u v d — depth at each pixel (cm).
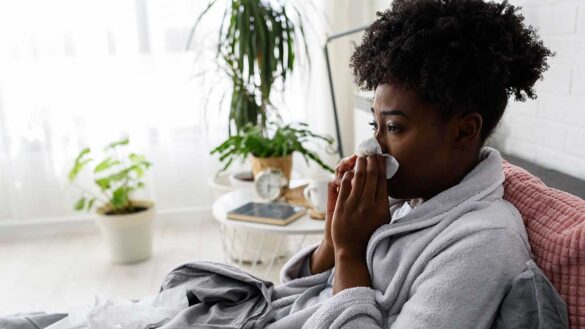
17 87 275
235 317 92
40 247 279
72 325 96
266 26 243
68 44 273
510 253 68
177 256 261
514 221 74
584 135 111
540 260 73
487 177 77
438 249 71
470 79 71
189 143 296
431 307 66
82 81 279
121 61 279
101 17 272
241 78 248
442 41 72
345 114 299
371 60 79
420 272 73
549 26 121
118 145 266
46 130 283
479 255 67
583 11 109
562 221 74
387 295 75
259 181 189
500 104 76
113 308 97
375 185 81
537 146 129
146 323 94
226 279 100
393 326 70
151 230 259
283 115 290
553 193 81
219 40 249
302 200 184
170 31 278
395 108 75
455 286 66
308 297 94
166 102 288
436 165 76
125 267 251
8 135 281
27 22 268
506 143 143
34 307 216
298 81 287
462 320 65
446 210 76
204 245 274
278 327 84
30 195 292
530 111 131
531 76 78
